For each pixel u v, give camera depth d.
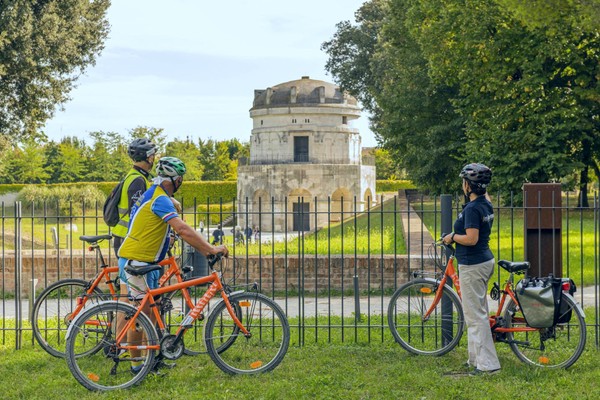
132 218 7.45
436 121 37.66
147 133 101.38
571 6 18.33
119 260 7.51
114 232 8.12
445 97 36.56
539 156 28.78
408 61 37.16
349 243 20.25
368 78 54.81
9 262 14.33
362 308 12.32
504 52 28.70
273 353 7.75
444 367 7.76
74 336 7.08
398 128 38.47
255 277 14.19
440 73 31.14
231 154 126.06
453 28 29.20
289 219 65.00
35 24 33.25
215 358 7.43
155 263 7.46
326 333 9.59
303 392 6.80
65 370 7.75
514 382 7.11
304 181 64.69
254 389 6.93
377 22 52.62
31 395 6.96
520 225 24.55
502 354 8.23
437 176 37.81
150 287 7.76
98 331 7.34
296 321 10.56
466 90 30.94
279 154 68.75
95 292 8.42
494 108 29.84
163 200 7.31
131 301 7.49
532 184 9.00
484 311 7.54
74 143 109.69
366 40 54.69
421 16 32.19
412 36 33.69
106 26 37.56
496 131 29.23
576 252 17.61
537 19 19.05
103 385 7.10
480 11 28.02
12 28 31.95
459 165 36.53
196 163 103.88
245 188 66.94
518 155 28.86
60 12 35.06
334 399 6.70
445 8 29.45
